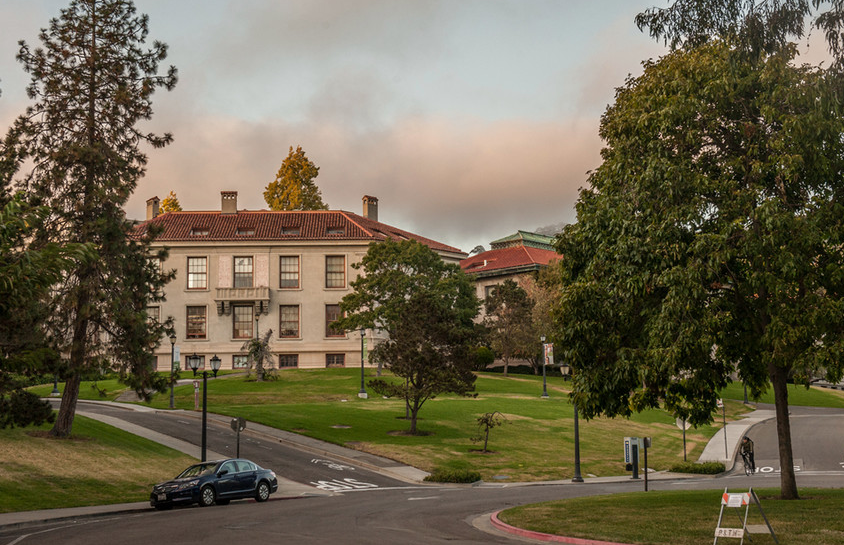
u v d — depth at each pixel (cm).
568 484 3375
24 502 2345
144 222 7850
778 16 1625
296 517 2016
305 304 7481
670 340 1764
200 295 7444
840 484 3028
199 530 1722
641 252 1858
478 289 9431
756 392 2184
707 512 1728
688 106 1877
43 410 3050
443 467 3644
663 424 5416
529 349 7694
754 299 1908
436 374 4250
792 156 1736
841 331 1706
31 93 3562
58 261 1666
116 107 3559
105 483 2789
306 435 4178
